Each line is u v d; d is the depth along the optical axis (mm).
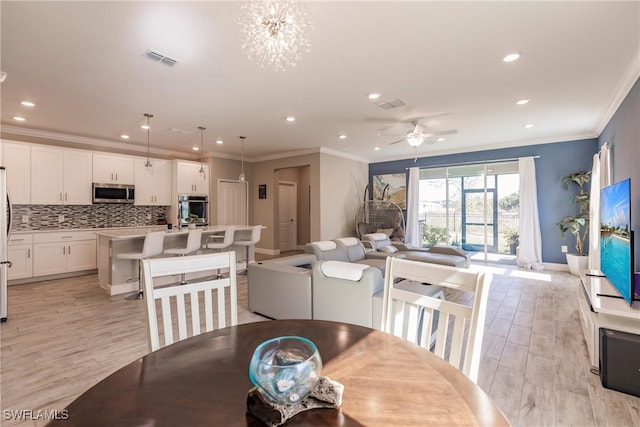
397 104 3984
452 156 7066
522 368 2332
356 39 2467
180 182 6777
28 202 4961
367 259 4703
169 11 2109
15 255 4773
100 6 2057
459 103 3930
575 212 5688
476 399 812
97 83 3291
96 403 789
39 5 2037
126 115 4410
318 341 1175
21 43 2510
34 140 5227
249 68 2969
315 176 6922
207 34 2389
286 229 9070
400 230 7242
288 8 1936
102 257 4426
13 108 4078
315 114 4391
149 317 1329
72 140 5645
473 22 2252
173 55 2711
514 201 6391
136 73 3059
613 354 2039
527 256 6008
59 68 2947
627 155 3379
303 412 764
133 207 6551
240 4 2027
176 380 902
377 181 8266
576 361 2428
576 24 2277
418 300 1344
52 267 5109
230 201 7730
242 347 1127
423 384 880
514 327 3119
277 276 3209
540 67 2967
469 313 1186
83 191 5562
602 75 3135
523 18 2209
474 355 1131
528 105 4012
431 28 2326
